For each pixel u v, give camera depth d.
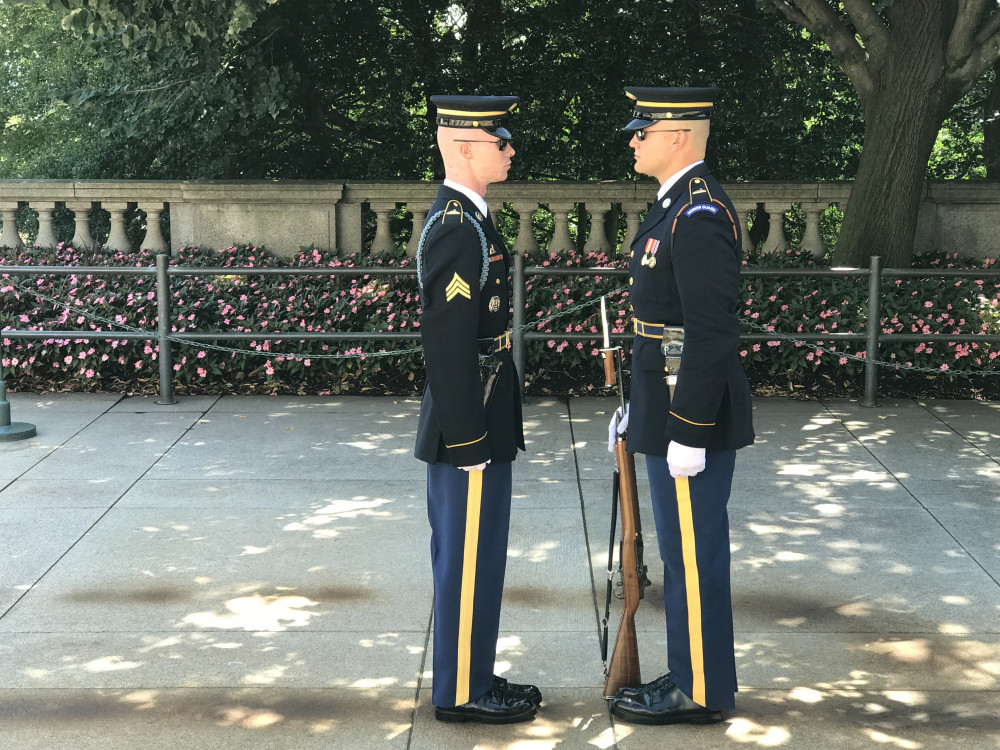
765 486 5.48
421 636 3.86
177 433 6.43
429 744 3.19
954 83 7.68
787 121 10.19
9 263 8.16
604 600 4.16
